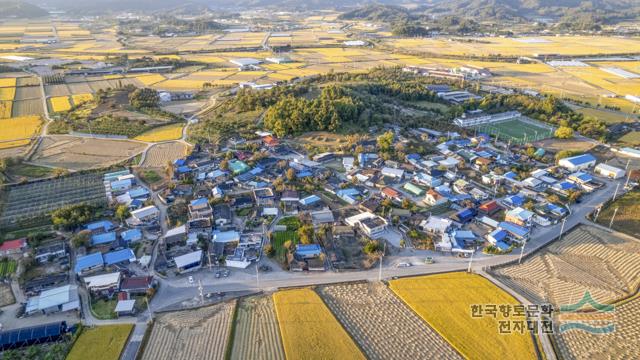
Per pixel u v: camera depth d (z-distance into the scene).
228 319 76.50
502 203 119.81
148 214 109.19
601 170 136.75
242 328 74.56
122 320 76.56
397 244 99.94
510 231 102.69
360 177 134.75
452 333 73.19
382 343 71.44
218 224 107.88
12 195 124.75
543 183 130.00
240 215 112.88
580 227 107.00
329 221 109.50
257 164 144.25
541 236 103.38
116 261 91.62
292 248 96.38
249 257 93.69
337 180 133.12
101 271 90.00
